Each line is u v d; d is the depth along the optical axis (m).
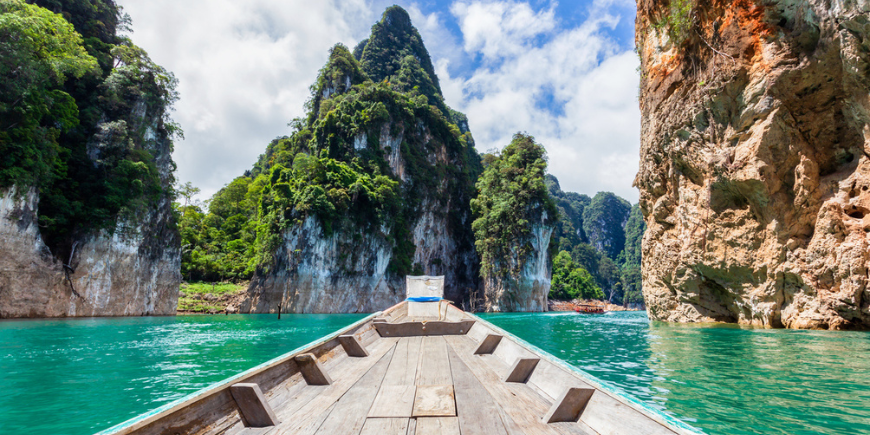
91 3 45.56
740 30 20.20
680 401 6.96
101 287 36.75
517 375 4.59
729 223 21.89
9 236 29.77
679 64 23.95
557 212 73.38
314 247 59.84
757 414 6.21
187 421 2.74
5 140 29.25
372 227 66.50
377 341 7.39
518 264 67.88
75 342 16.31
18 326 22.97
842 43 17.23
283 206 62.06
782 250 19.66
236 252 69.44
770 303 20.27
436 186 83.75
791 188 19.52
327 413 3.53
